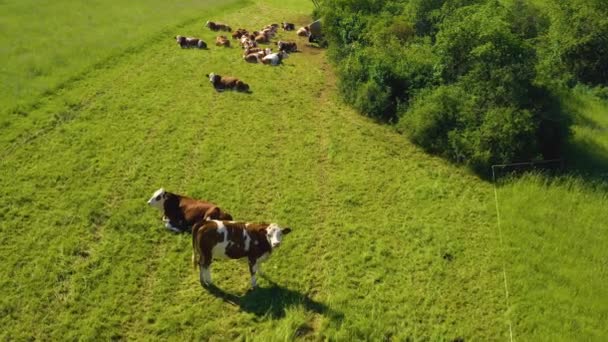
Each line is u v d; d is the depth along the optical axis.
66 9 27.25
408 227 13.52
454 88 18.42
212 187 14.28
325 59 25.64
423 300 11.23
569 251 13.22
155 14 28.41
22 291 10.34
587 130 20.17
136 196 13.55
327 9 26.47
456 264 12.41
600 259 12.98
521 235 13.56
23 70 19.61
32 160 14.54
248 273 11.34
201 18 29.20
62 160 14.70
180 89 20.02
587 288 11.94
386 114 19.88
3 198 12.85
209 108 18.83
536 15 26.84
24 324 9.66
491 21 18.92
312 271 11.66
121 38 24.00
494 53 18.31
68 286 10.57
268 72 22.84
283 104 20.02
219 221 10.38
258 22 30.66
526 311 11.20
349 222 13.51
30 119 16.53
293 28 30.05
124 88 19.52
